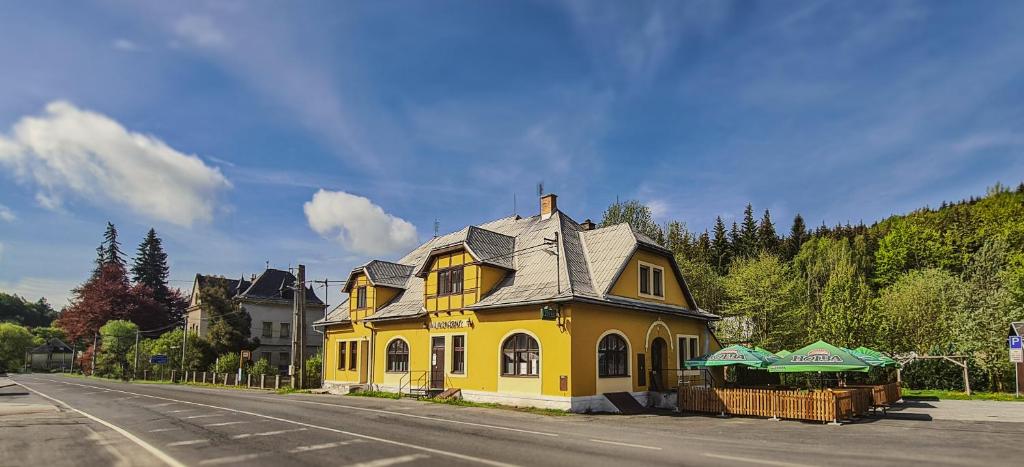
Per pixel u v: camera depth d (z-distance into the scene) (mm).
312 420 17875
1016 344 28500
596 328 23844
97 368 65375
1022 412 22109
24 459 11602
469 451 12172
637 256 26984
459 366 27234
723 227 73750
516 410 22328
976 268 52594
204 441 13688
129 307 73938
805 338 39344
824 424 18266
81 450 12594
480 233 28297
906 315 39656
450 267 28266
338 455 11742
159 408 22312
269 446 12891
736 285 43031
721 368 27531
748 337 41375
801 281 49500
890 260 65062
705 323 31734
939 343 37000
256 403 24578
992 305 37781
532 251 27953
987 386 34219
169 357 56500
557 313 23016
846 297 34438
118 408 22562
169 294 87750
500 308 25328
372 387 31891
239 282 69750
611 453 11945
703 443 13523
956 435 15383
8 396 30453
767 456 11633
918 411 22625
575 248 27484
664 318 28297
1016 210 65750
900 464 10773
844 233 81000
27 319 135625
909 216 79688
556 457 11453
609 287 24609
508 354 25047
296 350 36281
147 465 10891
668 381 27812
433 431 15398
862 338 33281
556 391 22656
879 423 18500
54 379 57062
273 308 61969
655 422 18688
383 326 31969
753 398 20719
